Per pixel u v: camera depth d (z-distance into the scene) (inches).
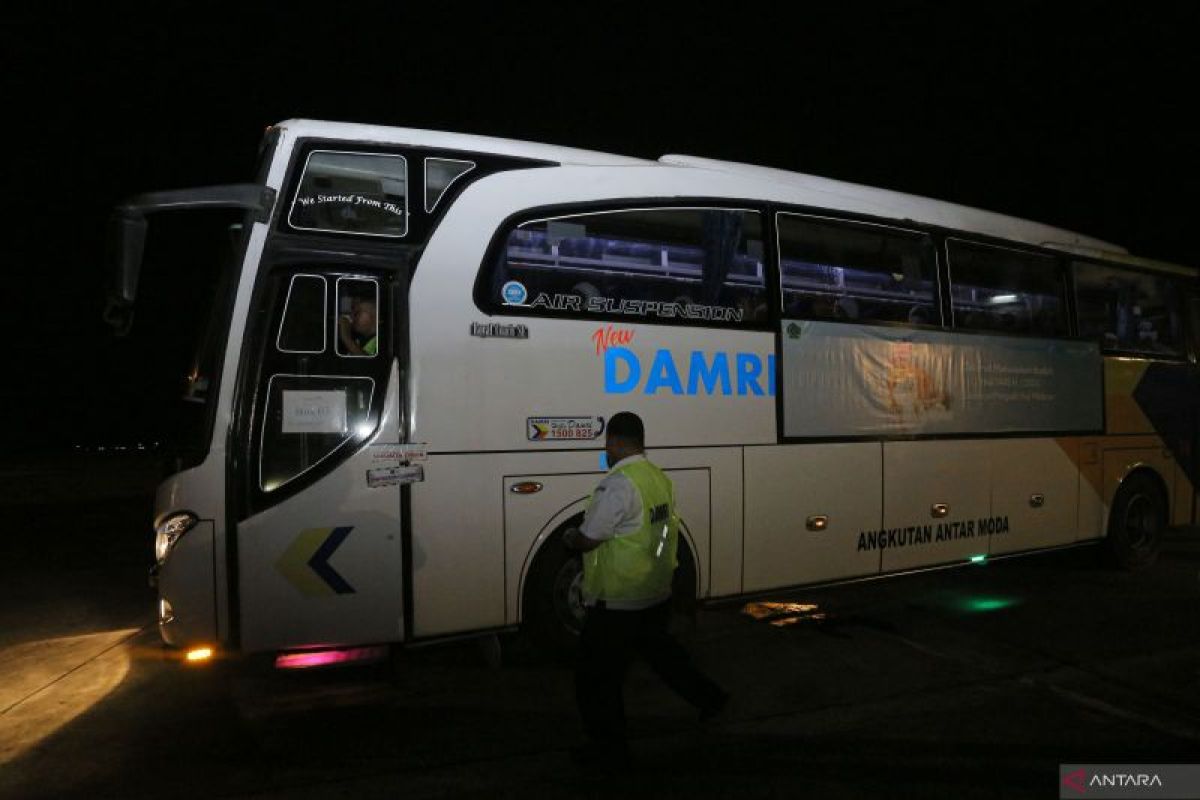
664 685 210.4
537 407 209.2
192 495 182.5
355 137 199.3
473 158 210.5
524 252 212.2
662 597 164.2
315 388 190.5
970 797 152.9
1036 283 314.2
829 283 262.7
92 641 257.1
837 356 257.6
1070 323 320.5
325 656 191.8
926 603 288.8
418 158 204.2
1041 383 308.7
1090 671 219.3
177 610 181.2
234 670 221.8
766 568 242.5
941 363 281.4
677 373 229.0
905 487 270.8
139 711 196.1
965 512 285.3
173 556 181.5
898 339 271.1
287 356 189.0
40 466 767.7
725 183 243.0
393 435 194.5
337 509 189.8
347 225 196.5
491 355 204.8
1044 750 172.4
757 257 246.1
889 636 249.4
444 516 198.5
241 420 185.0
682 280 232.8
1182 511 356.5
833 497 255.3
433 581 197.5
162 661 233.6
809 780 159.5
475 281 204.5
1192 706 195.8
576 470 213.2
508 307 208.2
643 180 229.6
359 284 196.1
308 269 191.8
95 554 408.5
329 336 192.4
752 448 240.2
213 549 182.7
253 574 183.9
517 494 206.2
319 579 188.4
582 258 219.1
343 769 164.7
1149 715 190.7
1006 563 358.0
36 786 158.9
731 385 237.6
